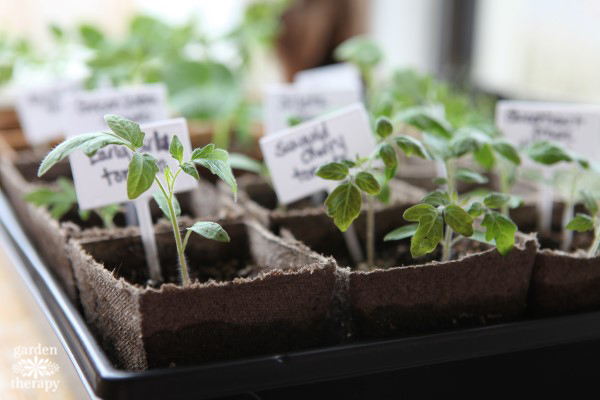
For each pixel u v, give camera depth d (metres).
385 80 0.73
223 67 0.64
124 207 0.53
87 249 0.45
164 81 0.63
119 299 0.40
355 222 0.49
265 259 0.46
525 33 0.81
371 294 0.41
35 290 0.46
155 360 0.40
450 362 0.41
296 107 0.57
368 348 0.40
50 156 0.38
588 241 0.50
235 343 0.41
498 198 0.42
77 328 0.41
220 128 0.67
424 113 0.47
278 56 0.89
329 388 0.40
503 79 0.86
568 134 0.51
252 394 0.39
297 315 0.41
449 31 0.89
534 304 0.44
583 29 0.72
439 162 0.53
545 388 0.43
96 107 0.52
